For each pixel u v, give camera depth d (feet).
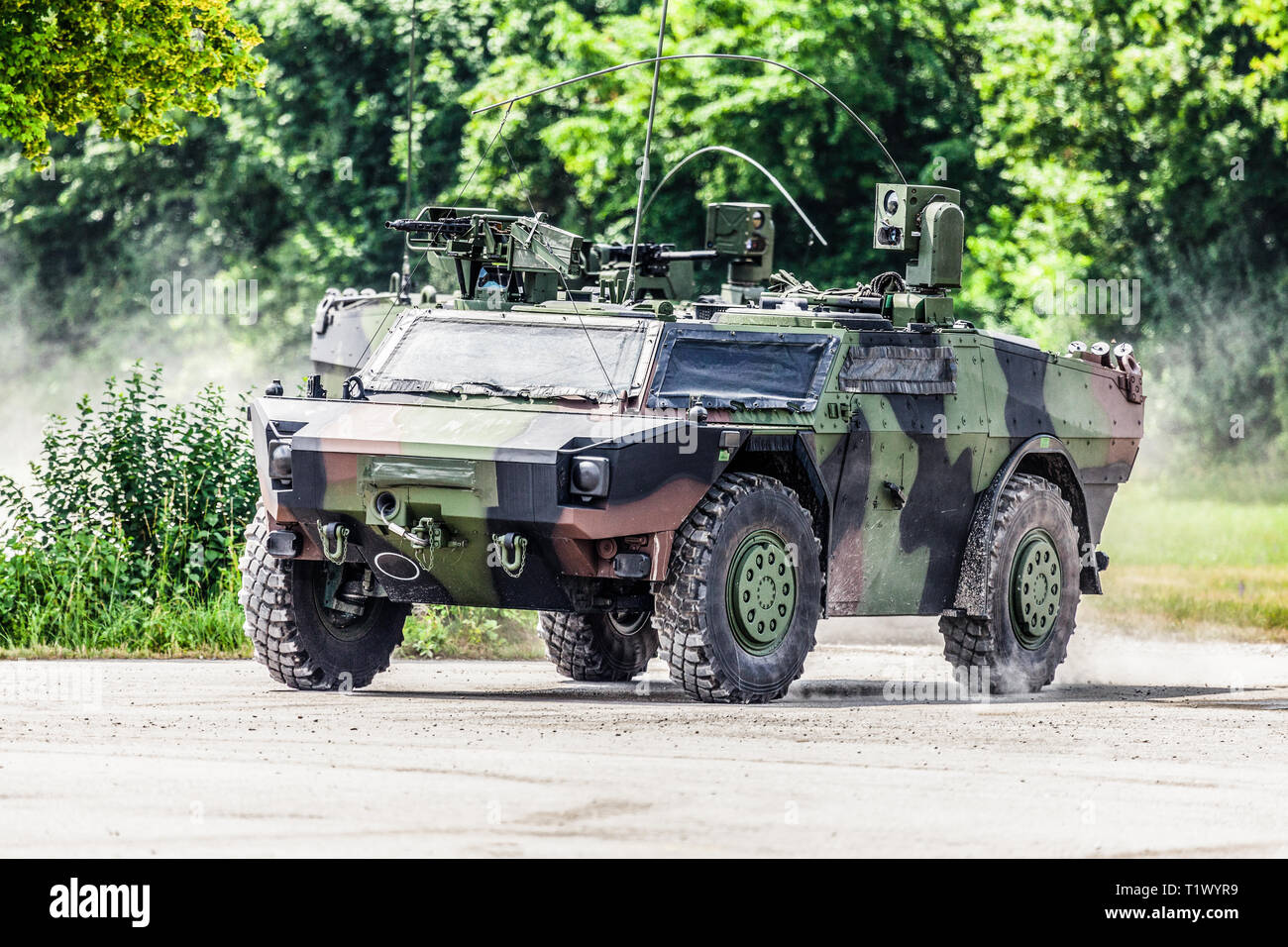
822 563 57.36
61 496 78.84
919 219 63.52
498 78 178.60
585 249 76.95
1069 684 69.00
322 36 194.59
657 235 167.63
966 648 63.36
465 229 62.85
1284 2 146.30
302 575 57.67
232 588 76.48
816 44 166.50
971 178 180.65
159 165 220.23
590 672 68.49
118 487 79.20
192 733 44.52
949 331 61.98
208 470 79.77
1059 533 65.31
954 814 34.86
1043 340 179.73
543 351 56.08
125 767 38.81
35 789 35.91
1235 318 183.11
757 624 54.34
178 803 34.60
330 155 193.98
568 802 35.01
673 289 79.10
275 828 32.50
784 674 55.11
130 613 74.69
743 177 164.55
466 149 178.29
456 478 51.37
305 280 193.98
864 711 52.29
